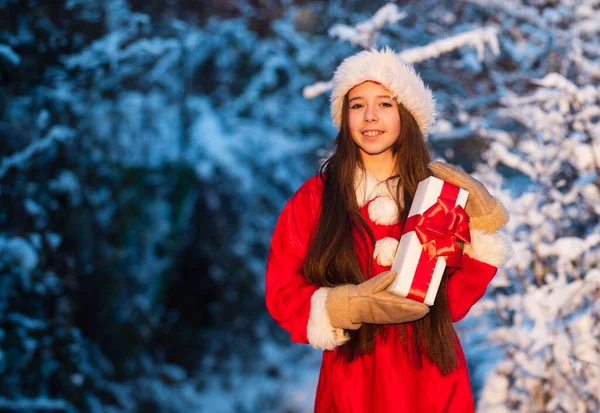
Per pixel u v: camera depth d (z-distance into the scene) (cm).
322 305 234
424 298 226
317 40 763
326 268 244
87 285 775
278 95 805
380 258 242
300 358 883
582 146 385
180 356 894
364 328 240
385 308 225
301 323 240
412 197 250
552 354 363
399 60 258
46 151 571
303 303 242
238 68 827
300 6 791
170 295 927
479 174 410
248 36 802
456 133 444
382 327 243
